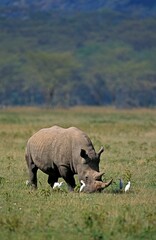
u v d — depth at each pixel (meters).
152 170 89.75
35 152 76.19
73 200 65.50
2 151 113.75
